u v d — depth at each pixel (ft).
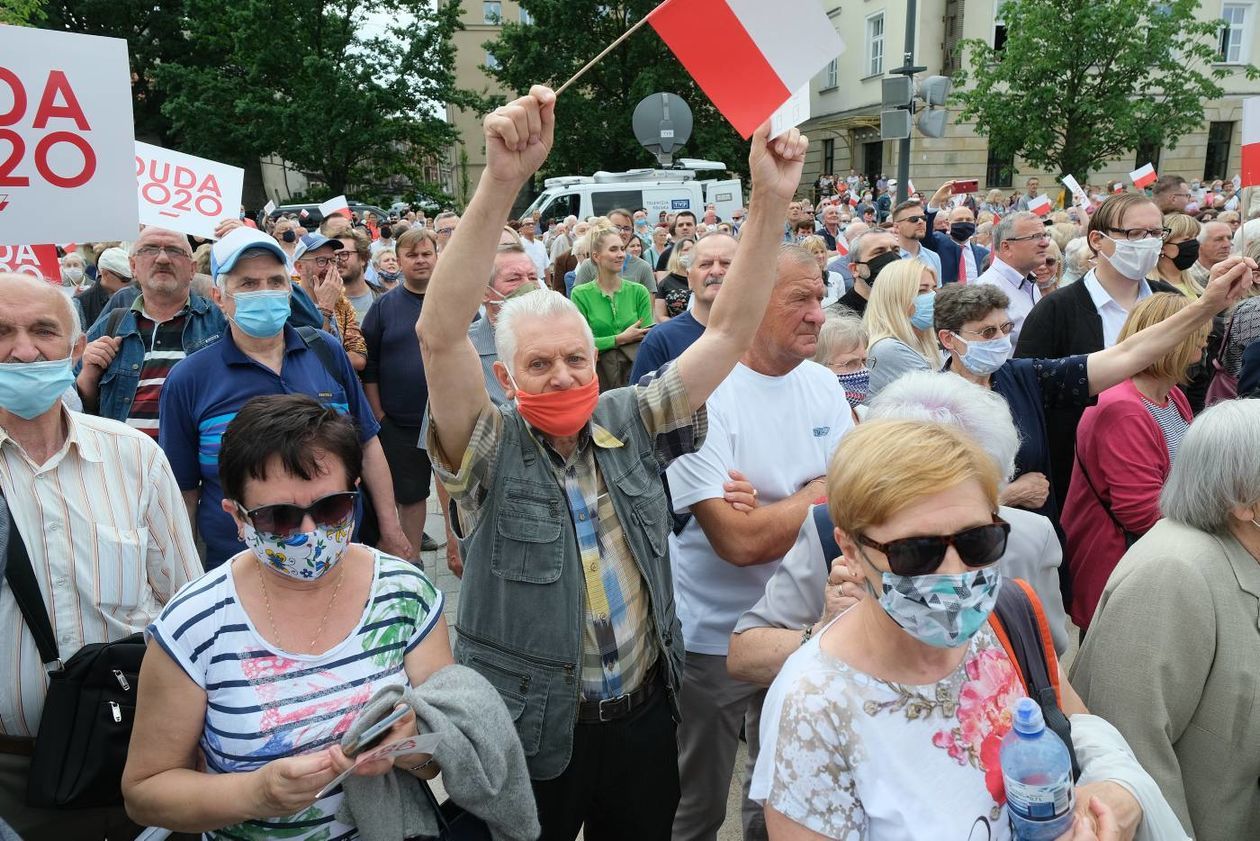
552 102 6.14
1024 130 66.33
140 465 7.93
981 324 10.32
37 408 7.18
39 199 7.35
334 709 5.72
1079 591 10.55
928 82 36.68
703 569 9.09
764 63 6.96
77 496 7.47
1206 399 14.33
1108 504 10.09
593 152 103.60
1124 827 5.11
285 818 5.68
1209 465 6.51
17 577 6.98
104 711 6.78
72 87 7.38
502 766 5.82
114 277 19.80
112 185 7.65
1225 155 96.78
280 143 100.94
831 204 53.16
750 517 8.23
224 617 5.73
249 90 102.63
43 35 7.19
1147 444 9.78
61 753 6.69
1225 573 6.54
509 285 15.02
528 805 6.14
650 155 101.50
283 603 5.85
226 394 10.65
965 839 4.60
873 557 4.79
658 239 43.83
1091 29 61.87
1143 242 13.73
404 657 6.15
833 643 5.07
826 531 7.14
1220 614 6.48
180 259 12.58
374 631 5.98
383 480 12.36
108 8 111.55
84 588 7.35
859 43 99.04
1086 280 14.79
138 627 7.68
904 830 4.55
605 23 103.45
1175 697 6.53
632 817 7.43
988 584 4.70
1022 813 4.58
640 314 21.21
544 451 7.09
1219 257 20.20
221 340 10.98
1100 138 65.31
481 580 6.97
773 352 8.93
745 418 8.93
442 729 5.58
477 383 6.73
